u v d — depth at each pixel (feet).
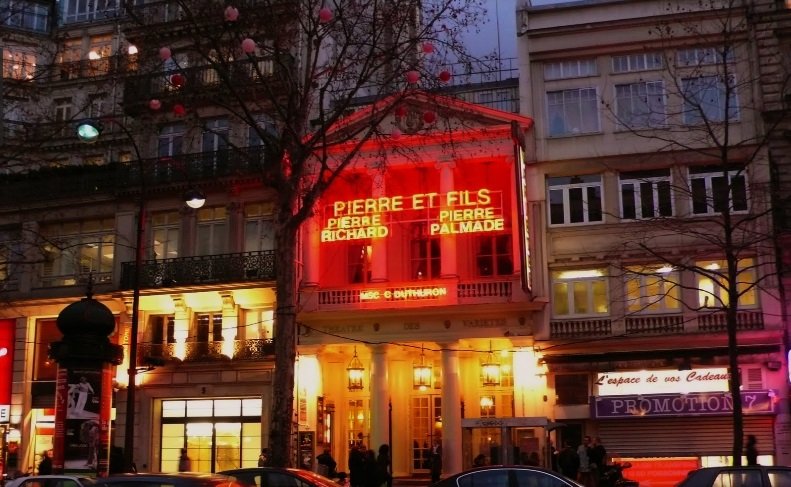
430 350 100.12
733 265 68.59
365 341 97.81
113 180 114.11
